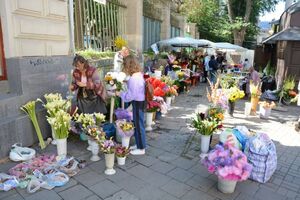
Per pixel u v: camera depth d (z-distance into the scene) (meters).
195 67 13.51
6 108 3.99
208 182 3.54
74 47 5.93
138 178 3.57
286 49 9.34
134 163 3.98
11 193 3.15
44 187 3.27
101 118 4.32
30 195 3.12
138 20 8.73
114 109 5.36
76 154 4.20
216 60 13.71
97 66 6.40
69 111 4.70
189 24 21.77
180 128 5.68
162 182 3.50
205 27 25.20
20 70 4.18
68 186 3.33
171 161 4.10
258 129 5.94
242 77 9.74
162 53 12.30
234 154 3.18
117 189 3.30
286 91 8.73
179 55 13.77
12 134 4.01
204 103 8.47
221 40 25.86
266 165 3.54
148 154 4.32
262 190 3.42
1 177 3.36
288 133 5.70
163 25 13.33
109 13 7.82
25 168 3.60
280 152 4.67
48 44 4.84
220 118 4.41
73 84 4.71
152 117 5.76
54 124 3.90
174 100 8.69
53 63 4.88
